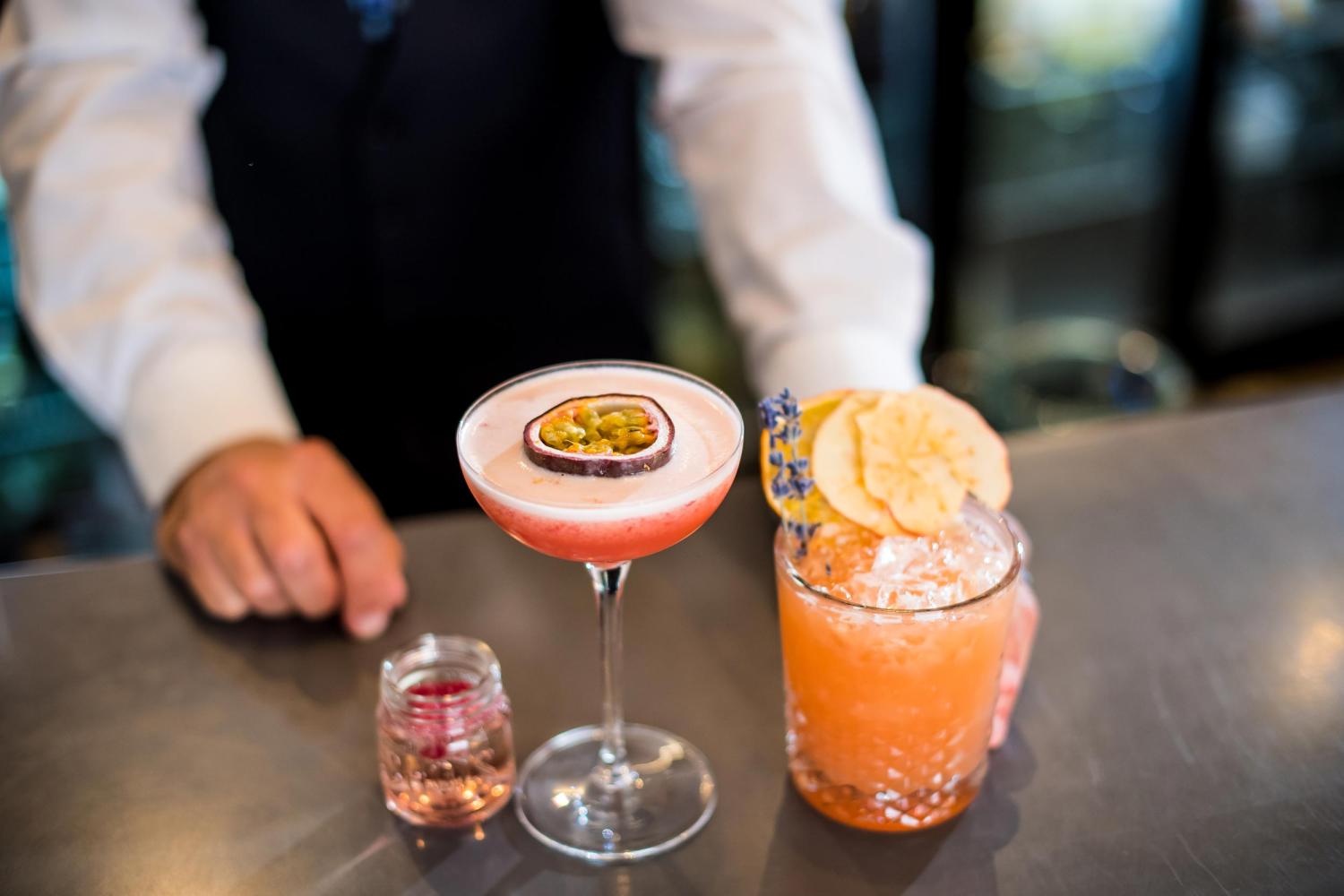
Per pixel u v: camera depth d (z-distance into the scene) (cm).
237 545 76
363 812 66
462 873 63
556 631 77
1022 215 212
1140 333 203
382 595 76
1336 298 220
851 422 63
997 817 65
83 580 81
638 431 59
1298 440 89
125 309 88
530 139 103
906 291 91
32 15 91
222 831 65
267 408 88
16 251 92
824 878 62
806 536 63
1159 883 61
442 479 116
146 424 86
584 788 67
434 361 111
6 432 161
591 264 110
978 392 196
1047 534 82
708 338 201
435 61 98
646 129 177
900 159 191
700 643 75
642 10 97
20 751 70
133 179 91
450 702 64
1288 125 215
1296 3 198
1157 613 76
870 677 60
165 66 94
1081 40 201
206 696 73
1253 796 65
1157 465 88
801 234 91
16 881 63
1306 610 76
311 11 95
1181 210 204
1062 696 71
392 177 101
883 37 181
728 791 67
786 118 92
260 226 104
